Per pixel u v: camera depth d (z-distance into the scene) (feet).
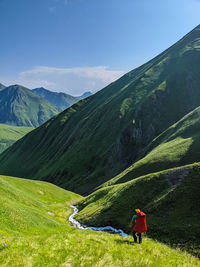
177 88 458.09
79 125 608.60
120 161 384.27
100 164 402.52
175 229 78.18
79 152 471.62
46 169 528.63
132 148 395.96
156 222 88.89
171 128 278.87
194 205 86.02
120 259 32.91
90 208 161.17
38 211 118.62
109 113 529.86
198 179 98.37
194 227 74.13
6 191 122.42
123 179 206.08
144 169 193.26
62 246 36.11
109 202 141.59
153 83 537.24
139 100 497.87
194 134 213.87
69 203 224.33
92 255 33.37
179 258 41.14
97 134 488.02
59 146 622.13
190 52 539.29
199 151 168.86
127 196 128.98
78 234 49.06
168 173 121.39
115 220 114.52
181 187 101.09
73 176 416.46
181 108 418.31
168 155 189.16
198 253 61.31
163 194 106.42
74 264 29.48
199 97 419.95
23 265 26.91
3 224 66.28
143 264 31.35
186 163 164.25
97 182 362.33
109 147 423.64
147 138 396.16
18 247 33.53
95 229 115.24
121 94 593.42
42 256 30.83
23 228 72.49
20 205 101.60
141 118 426.51
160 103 443.73
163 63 608.60
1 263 26.84
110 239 47.57
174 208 91.61
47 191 229.86
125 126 437.99
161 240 75.36
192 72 471.62
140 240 45.88
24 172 621.72
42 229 81.25
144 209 105.60
